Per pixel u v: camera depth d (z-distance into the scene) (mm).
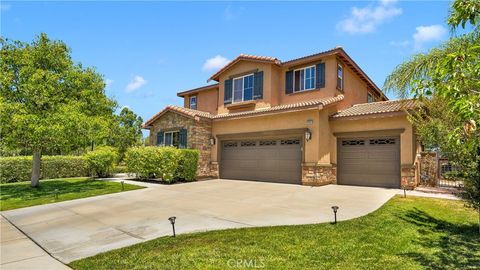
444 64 3686
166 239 6203
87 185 16078
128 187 14391
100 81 17578
